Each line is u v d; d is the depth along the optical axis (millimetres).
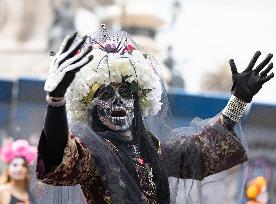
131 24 26047
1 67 31078
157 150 7316
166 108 7613
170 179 7359
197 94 14727
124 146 7086
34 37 32406
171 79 26094
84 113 7238
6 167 14562
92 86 7152
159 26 26922
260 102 17297
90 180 6812
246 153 7797
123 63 7152
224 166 7719
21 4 32781
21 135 17422
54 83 6227
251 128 17375
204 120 7883
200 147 7617
